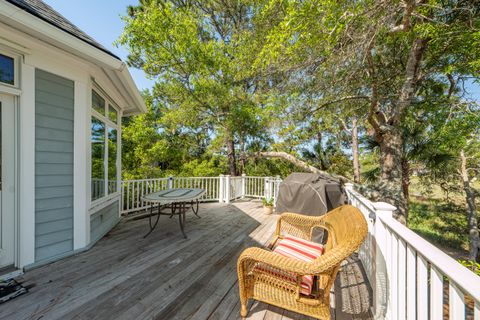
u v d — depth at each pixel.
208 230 4.15
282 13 3.97
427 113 5.45
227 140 9.52
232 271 2.56
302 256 1.99
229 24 10.33
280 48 3.79
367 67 4.65
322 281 1.68
